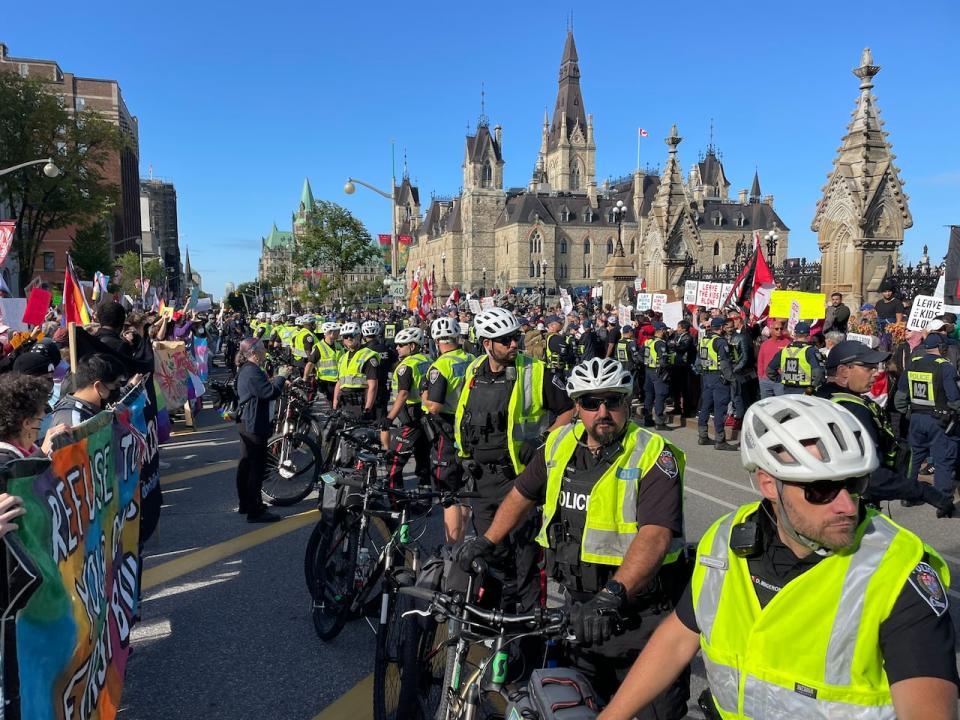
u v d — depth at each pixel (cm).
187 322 1723
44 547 268
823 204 1650
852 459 153
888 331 1220
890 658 151
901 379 728
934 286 1486
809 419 161
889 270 1581
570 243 12156
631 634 294
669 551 295
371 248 4569
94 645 314
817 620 157
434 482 519
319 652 466
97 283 1414
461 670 288
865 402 449
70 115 3819
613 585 252
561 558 301
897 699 148
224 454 1093
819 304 1129
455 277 13262
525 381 463
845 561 158
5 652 240
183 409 1442
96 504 333
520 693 244
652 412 1355
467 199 12750
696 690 406
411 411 768
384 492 444
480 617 284
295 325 1936
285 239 19138
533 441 438
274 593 561
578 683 226
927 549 161
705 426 1129
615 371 285
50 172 2373
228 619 515
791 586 160
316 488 880
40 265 6625
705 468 955
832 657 155
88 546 318
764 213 12181
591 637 242
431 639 349
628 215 12331
